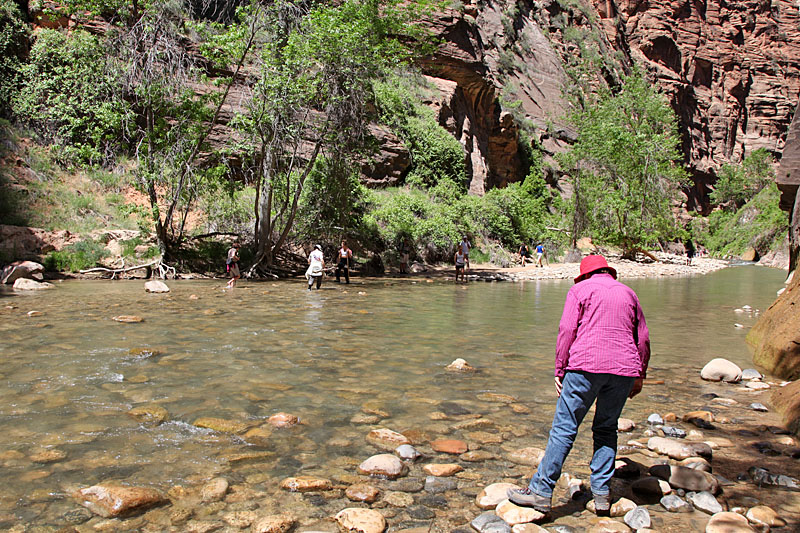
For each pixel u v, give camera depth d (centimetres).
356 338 806
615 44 7725
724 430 445
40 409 444
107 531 265
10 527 266
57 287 1433
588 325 311
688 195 8319
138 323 867
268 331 836
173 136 1827
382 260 2470
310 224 2236
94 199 1984
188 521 278
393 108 3081
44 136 2064
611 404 305
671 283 2408
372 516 278
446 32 3800
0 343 690
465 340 818
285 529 270
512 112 4806
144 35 1705
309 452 373
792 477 348
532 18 6103
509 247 3375
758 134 9462
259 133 1867
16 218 1703
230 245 2034
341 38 1766
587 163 4112
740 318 1180
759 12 9812
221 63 1845
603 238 4006
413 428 425
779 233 5909
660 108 4388
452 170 3466
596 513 302
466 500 311
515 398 512
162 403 466
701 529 283
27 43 2236
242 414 444
